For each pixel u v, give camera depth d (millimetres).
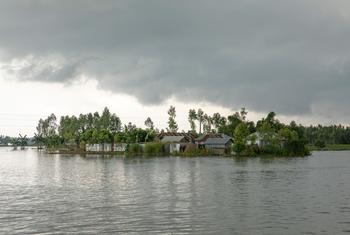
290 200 56062
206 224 41344
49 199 58344
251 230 38969
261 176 91375
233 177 89125
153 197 59250
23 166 136000
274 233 37906
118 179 86500
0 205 53250
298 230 38969
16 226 41031
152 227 40219
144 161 159750
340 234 37469
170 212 47500
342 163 140750
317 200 56031
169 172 103688
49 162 161375
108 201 55875
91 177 91875
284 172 102188
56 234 37906
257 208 49875
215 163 142375
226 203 53625
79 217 45062
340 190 66438
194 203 53719
